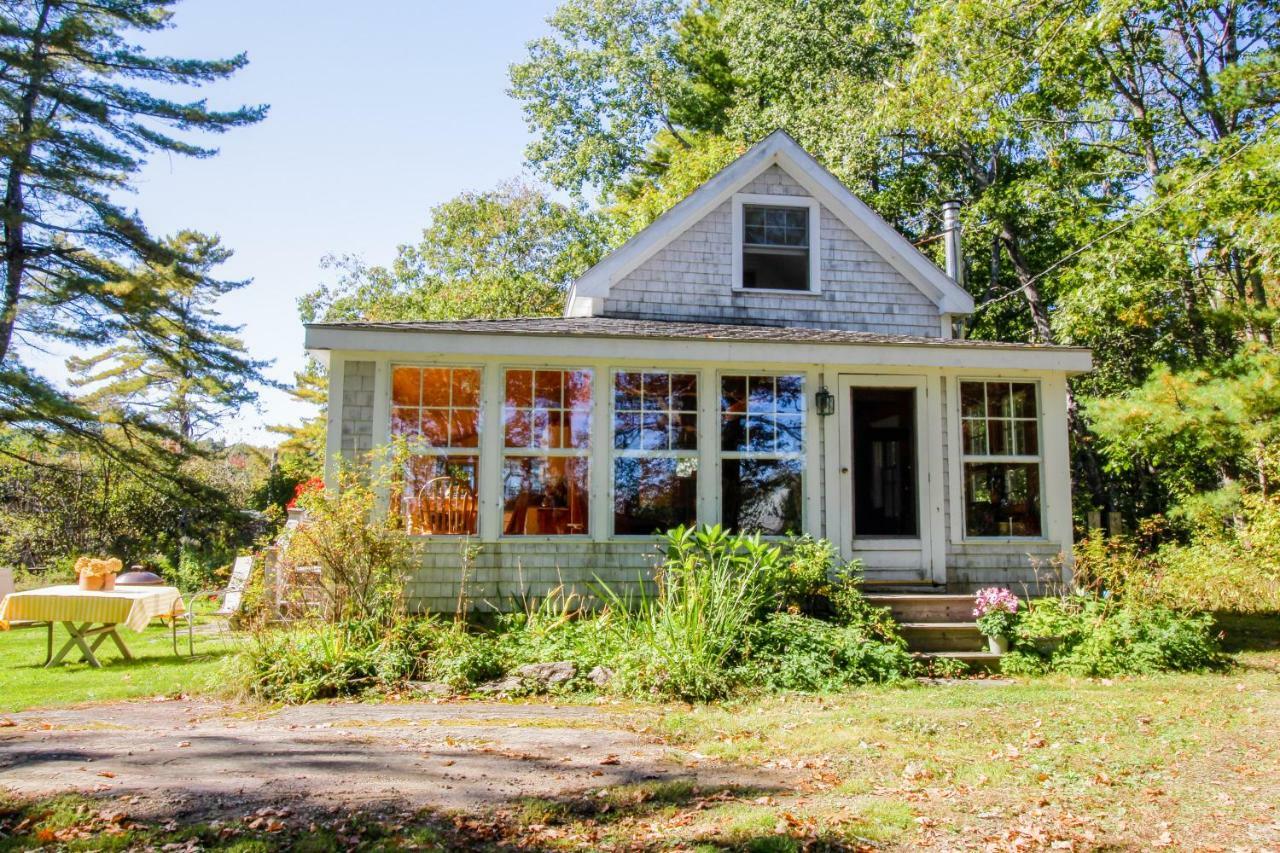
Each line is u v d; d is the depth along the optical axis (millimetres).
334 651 7746
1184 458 16688
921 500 10320
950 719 6602
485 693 7445
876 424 12750
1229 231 13148
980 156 22453
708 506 9977
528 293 30812
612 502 9797
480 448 9633
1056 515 10469
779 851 4055
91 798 4508
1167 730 6293
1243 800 4859
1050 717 6676
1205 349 18266
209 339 23156
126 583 9867
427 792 4777
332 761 5324
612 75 31062
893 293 13508
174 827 4191
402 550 8555
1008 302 23688
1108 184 21031
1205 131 18297
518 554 9547
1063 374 10641
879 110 16906
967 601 9461
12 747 5562
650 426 10000
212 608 15062
